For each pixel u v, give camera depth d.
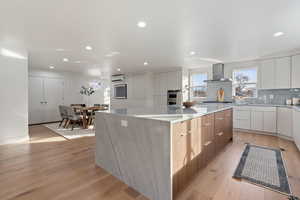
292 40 2.98
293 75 3.79
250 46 3.35
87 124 5.46
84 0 1.70
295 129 3.13
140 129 1.66
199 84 5.92
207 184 1.77
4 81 3.34
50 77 6.46
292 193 1.60
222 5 1.81
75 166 2.29
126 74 7.36
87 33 2.61
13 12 1.93
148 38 2.87
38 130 4.83
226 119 3.14
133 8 1.87
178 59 4.52
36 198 1.56
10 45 3.20
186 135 1.70
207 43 3.15
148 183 1.60
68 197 1.58
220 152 2.75
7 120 3.41
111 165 2.07
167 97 6.27
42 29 2.43
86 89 6.61
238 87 5.00
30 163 2.40
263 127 4.05
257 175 1.97
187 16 2.06
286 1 1.73
